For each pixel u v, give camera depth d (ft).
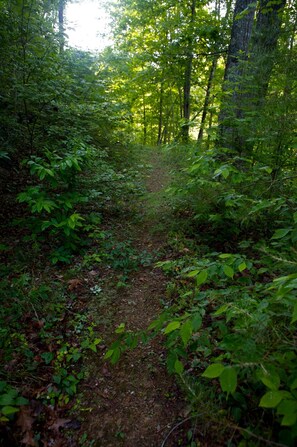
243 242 11.07
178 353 6.57
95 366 9.09
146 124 65.16
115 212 18.61
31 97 18.98
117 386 8.49
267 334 5.46
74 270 12.91
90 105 26.25
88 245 14.82
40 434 7.15
